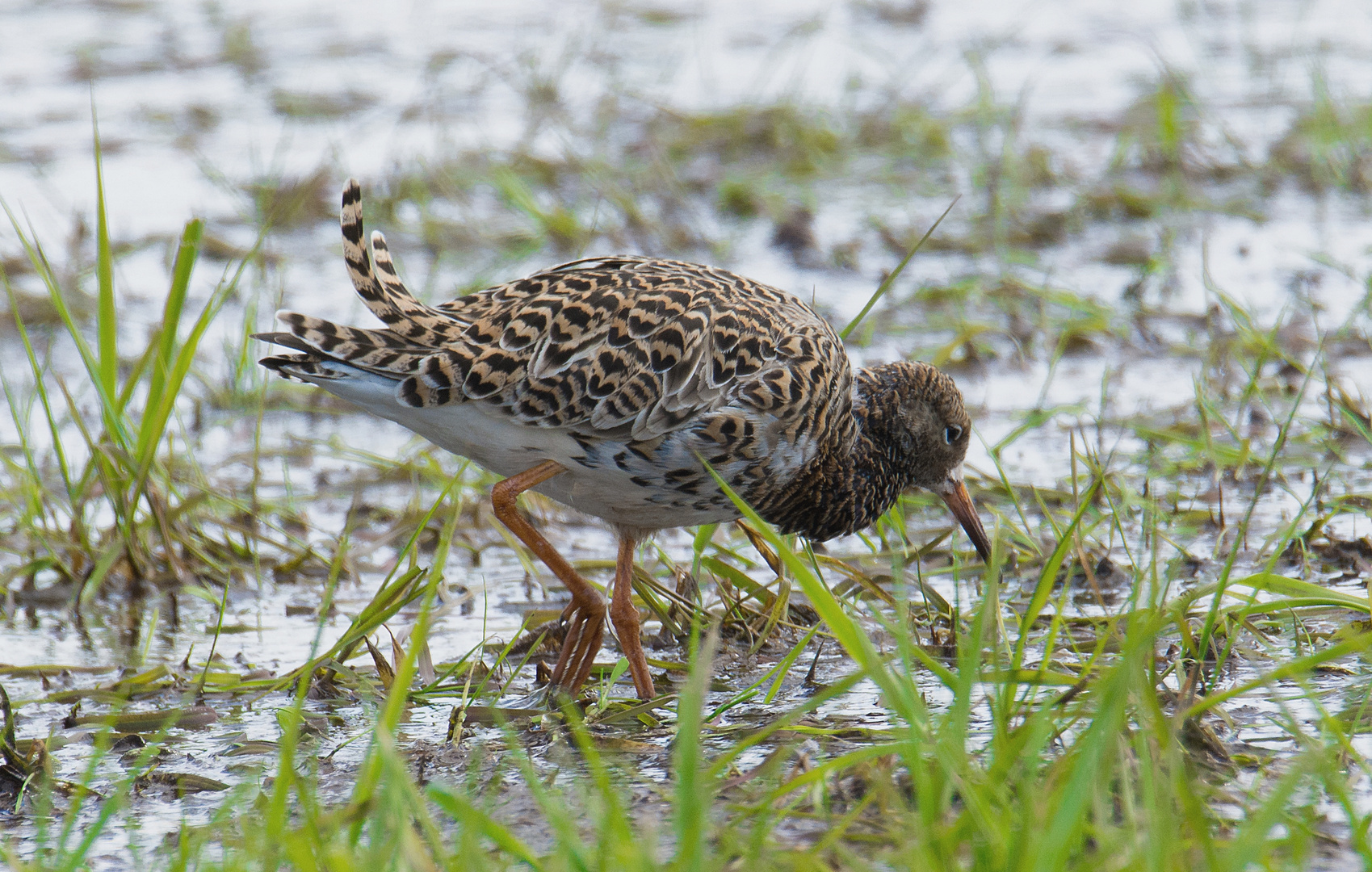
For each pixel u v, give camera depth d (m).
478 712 8.79
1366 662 8.62
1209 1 30.25
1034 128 23.34
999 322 16.30
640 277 9.44
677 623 10.06
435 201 20.88
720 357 9.32
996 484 12.27
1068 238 19.14
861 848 6.45
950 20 29.33
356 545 12.06
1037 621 9.85
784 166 21.88
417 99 24.38
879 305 16.77
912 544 11.61
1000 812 6.23
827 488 10.10
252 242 19.39
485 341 9.03
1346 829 6.52
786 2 30.58
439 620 10.61
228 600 11.27
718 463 9.42
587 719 8.67
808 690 9.05
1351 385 13.84
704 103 24.03
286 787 6.42
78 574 11.52
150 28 28.73
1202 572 10.63
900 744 6.50
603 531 12.48
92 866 6.98
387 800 6.21
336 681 9.47
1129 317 16.11
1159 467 12.63
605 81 25.03
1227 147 21.86
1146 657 7.66
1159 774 6.53
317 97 24.44
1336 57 25.80
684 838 5.75
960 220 19.66
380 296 9.09
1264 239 18.53
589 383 9.04
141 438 11.35
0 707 9.18
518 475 9.28
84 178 21.58
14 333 16.88
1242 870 5.52
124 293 17.72
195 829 7.07
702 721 8.54
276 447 14.19
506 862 6.35
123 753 8.47
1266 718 7.92
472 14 29.50
